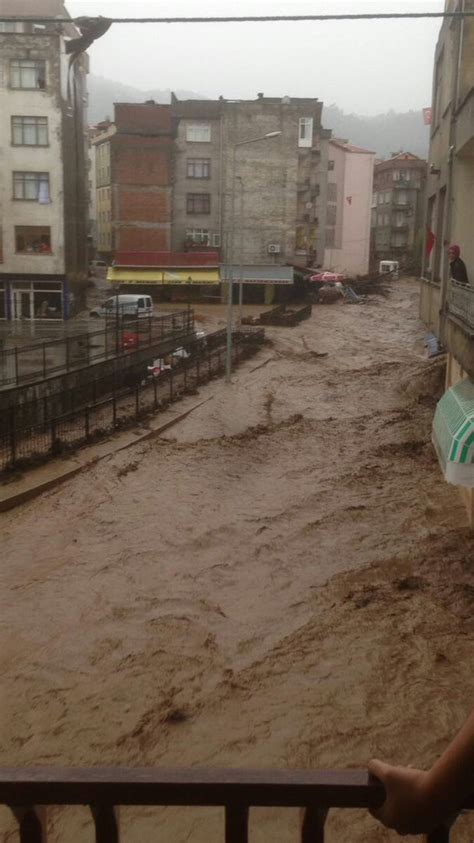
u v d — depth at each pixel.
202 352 41.19
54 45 49.69
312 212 73.19
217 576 14.95
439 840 1.64
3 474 20.19
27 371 29.95
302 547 16.38
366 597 13.68
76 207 56.62
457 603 13.23
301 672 11.19
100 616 13.26
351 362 42.25
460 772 1.45
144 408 28.59
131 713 10.30
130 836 7.84
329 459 23.61
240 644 12.17
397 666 11.21
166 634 12.57
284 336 50.44
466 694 10.38
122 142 66.88
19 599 13.94
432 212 22.61
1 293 52.38
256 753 9.35
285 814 7.96
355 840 7.57
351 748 9.38
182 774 1.73
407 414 29.34
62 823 7.93
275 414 30.00
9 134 50.53
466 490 17.56
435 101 22.36
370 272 90.75
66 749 9.54
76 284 56.38
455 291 15.34
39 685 11.06
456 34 17.14
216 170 69.31
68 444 23.06
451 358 21.27
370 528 17.36
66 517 18.19
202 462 23.02
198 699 10.59
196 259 66.56
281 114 68.50
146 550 16.25
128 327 37.69
